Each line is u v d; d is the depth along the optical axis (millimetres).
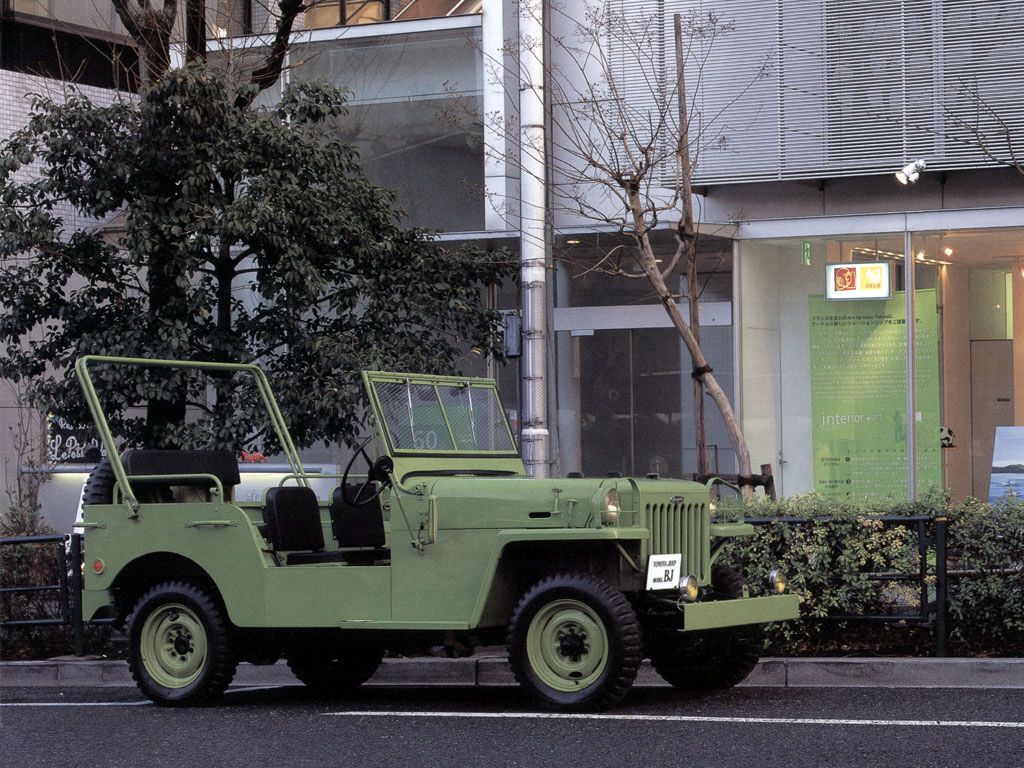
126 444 13523
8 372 13641
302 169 13344
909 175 15078
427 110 17656
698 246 16828
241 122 13078
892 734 6984
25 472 17656
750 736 7008
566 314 17453
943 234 15844
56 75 21453
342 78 18016
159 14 14328
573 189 15719
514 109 17125
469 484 8406
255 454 17703
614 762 6438
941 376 15914
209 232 12656
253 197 12727
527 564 8516
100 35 21750
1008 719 7410
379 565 8711
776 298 16562
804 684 9227
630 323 17188
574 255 17312
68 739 7617
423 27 17719
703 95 16016
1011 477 15578
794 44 15711
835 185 16281
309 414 12852
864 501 10125
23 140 13078
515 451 9695
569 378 17453
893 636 9938
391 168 17750
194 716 8438
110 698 9641
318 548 9438
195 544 9008
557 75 16781
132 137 12961
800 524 9836
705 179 16031
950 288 15859
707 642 8906
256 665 10047
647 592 8320
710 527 8859
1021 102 14875
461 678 9969
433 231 14188
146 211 12750
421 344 13570
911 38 15281
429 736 7285
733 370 16672
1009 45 14922
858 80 15523
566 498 8148
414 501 8500
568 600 7957
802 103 15711
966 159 15156
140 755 7047
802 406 16500
